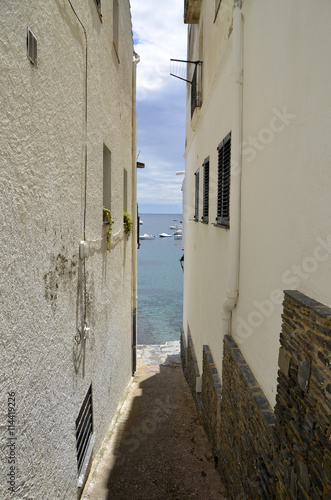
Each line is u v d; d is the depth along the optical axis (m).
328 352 1.79
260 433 2.89
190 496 4.07
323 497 1.79
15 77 2.04
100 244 4.80
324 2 1.95
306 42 2.22
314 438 1.93
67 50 3.08
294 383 2.27
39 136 2.45
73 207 3.38
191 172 10.53
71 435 3.29
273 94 2.93
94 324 4.48
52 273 2.78
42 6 2.47
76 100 3.39
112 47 5.52
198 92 8.02
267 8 3.11
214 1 6.01
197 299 8.45
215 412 5.06
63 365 3.07
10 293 2.01
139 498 3.97
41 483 2.49
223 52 5.00
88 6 3.83
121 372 7.44
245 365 3.69
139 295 34.56
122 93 6.86
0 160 1.88
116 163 6.21
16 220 2.08
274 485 2.53
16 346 2.09
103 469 4.55
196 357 8.38
